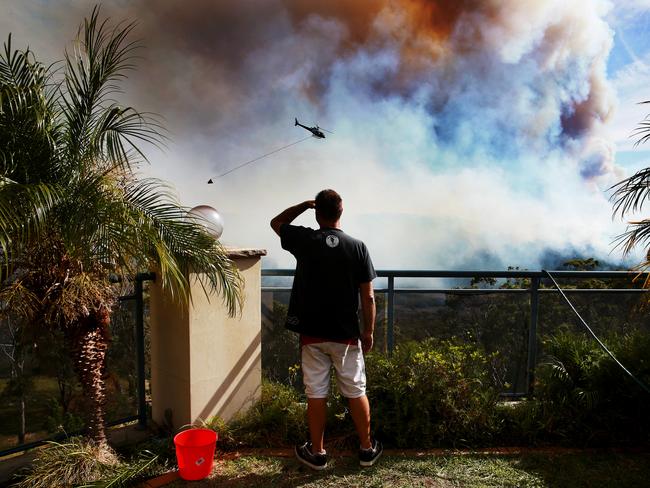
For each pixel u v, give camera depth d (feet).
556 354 10.02
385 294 11.03
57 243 7.18
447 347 10.12
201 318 8.74
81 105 7.70
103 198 6.97
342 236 7.39
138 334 9.70
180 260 8.05
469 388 9.14
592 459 8.20
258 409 9.41
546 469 7.82
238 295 8.95
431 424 8.74
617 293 11.16
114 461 7.85
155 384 9.71
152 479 7.49
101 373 8.18
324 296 7.30
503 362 11.03
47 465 7.25
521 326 11.15
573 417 8.98
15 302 6.80
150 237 6.99
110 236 6.66
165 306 9.17
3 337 7.95
